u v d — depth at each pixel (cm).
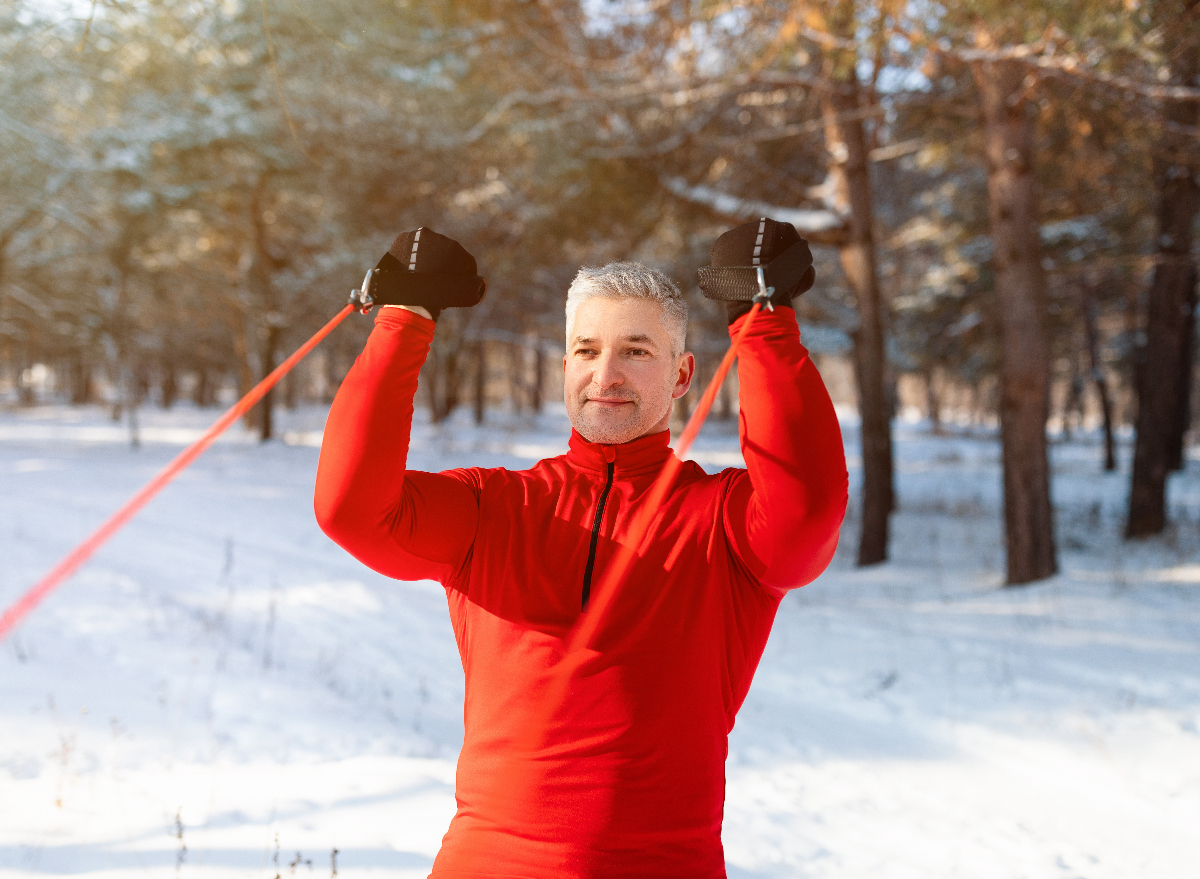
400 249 132
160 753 446
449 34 1096
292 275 2453
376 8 1077
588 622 124
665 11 960
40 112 1862
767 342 127
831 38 724
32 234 2320
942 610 877
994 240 978
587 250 1483
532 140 1134
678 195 1203
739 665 143
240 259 2703
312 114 1308
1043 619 809
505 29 1066
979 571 1127
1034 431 969
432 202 1424
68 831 357
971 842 399
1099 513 1600
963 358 2705
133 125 1911
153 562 972
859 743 522
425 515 141
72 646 620
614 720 133
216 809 386
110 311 2669
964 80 1081
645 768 132
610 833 130
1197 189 1294
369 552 136
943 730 539
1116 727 530
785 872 364
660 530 143
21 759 425
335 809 391
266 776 426
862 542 1240
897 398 4769
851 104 1170
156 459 2403
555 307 2692
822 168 1377
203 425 4206
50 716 484
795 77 1055
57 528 1174
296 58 1238
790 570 132
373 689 581
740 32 938
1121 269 1842
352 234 1634
